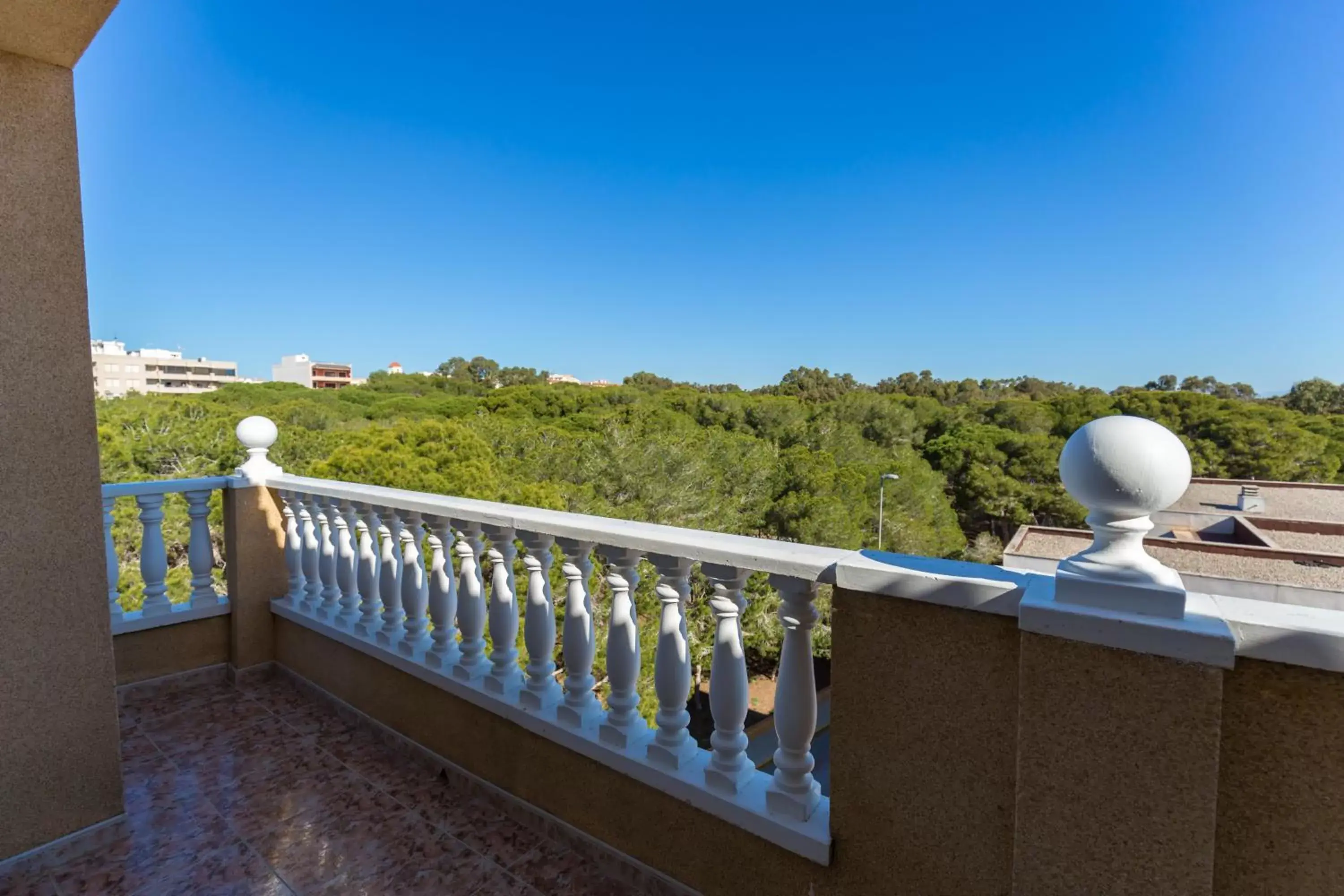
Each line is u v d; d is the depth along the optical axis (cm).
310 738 251
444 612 221
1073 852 93
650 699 670
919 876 118
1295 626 77
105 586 183
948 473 3238
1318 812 79
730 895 148
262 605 310
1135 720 86
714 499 2388
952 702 111
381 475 1730
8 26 148
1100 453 86
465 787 213
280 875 173
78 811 180
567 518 182
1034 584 101
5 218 162
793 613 135
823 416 3656
